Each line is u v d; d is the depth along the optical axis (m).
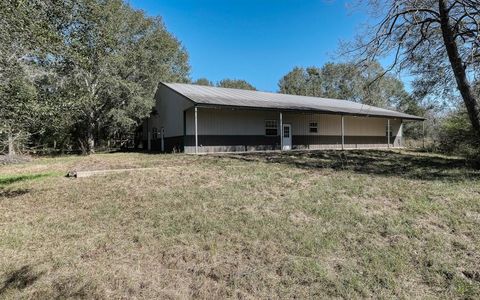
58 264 3.79
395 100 35.09
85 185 8.14
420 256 3.91
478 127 10.46
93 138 22.45
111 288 3.28
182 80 31.52
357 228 4.73
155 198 6.44
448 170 9.99
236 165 10.58
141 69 23.72
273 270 3.60
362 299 3.12
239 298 3.12
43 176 10.45
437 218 5.15
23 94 6.69
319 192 6.62
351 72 12.67
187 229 4.73
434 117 26.36
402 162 12.78
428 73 12.91
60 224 5.24
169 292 3.20
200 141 17.17
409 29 11.22
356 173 9.21
